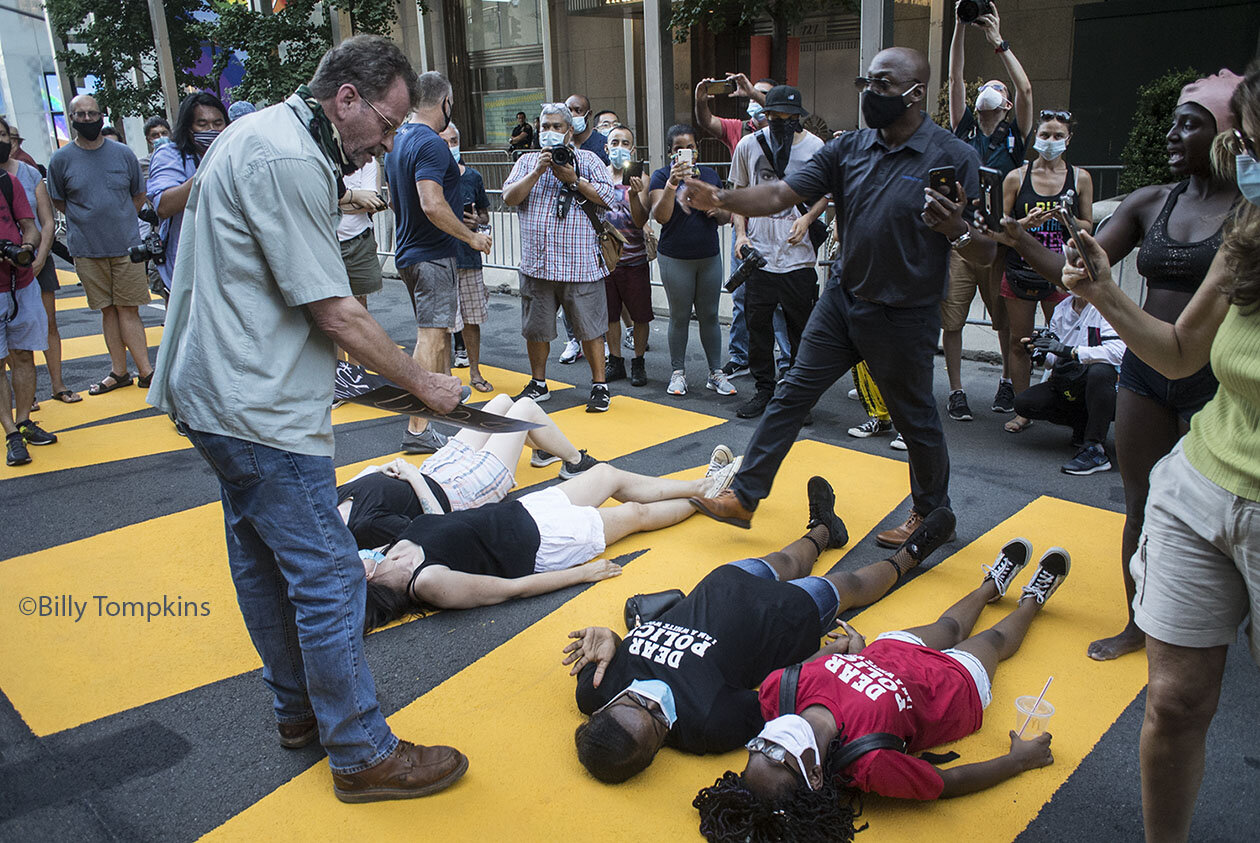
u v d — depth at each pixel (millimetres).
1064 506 4863
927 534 3963
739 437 6102
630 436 6137
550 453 5211
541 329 6680
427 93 5617
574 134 6766
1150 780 2301
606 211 6586
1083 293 2371
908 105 3770
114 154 6910
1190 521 2135
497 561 3965
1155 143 6652
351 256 6574
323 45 15516
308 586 2668
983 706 3021
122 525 4895
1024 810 2742
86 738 3150
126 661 3613
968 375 7383
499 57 18594
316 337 2680
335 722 2744
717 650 2984
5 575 4344
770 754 2527
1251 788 2836
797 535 4590
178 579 4285
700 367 7945
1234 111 2082
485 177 15180
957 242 3525
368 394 2842
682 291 6812
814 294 6242
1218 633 2154
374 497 4047
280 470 2607
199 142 6141
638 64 15945
